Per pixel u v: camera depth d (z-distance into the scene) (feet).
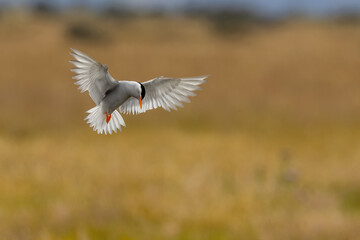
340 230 33.30
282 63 154.61
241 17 241.14
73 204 36.86
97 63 11.25
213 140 76.48
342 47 176.76
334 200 42.68
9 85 120.67
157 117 97.50
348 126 96.99
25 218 34.55
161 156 59.57
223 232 34.30
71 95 113.80
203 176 46.70
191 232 34.14
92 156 57.26
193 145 70.69
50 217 34.94
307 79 138.82
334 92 128.06
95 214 35.06
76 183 43.11
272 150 69.15
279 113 107.65
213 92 123.03
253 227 34.06
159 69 148.05
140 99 11.56
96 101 11.60
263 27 240.12
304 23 231.91
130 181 44.45
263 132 89.66
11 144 64.80
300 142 79.10
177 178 46.11
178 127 92.27
